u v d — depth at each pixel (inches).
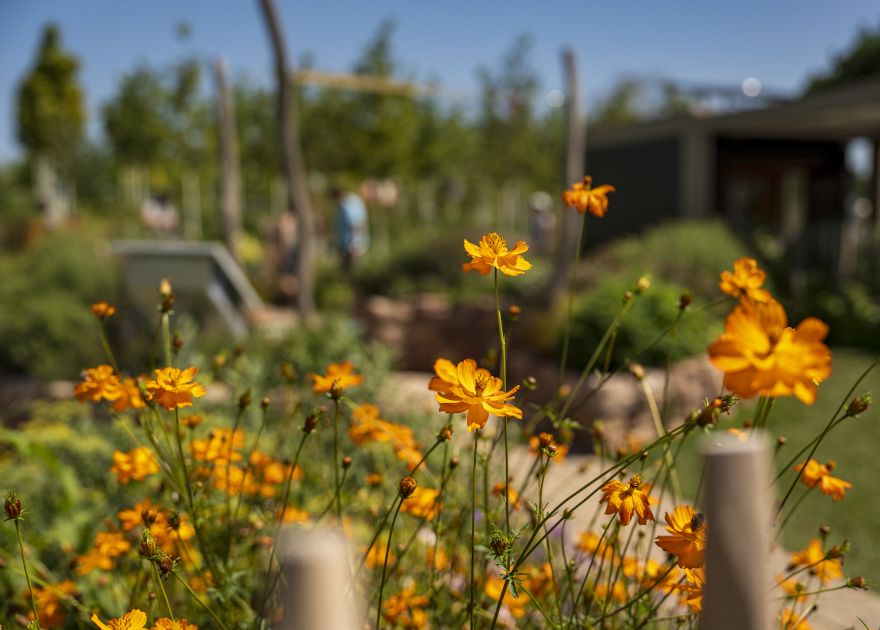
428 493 62.6
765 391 31.9
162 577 47.6
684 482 164.2
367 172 678.5
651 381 208.5
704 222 411.2
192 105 814.5
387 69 660.1
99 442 137.2
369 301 368.8
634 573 63.4
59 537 85.9
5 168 1249.4
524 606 64.9
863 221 478.9
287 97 342.3
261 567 63.4
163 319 59.4
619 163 493.7
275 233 393.1
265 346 216.1
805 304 349.4
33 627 47.2
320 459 71.4
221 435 66.4
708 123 434.3
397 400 163.5
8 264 306.8
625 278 260.2
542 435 50.8
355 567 59.1
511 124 800.3
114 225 617.0
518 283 378.0
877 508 147.9
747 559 29.3
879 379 247.0
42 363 251.4
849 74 881.5
